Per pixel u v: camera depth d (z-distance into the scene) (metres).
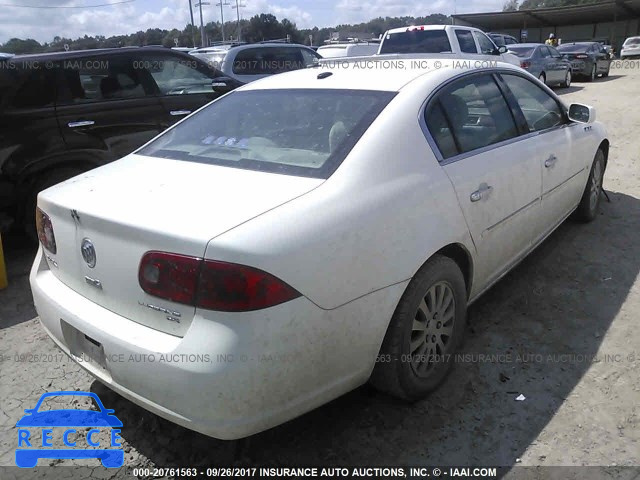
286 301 2.06
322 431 2.71
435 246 2.68
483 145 3.26
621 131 9.10
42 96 5.09
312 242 2.16
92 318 2.36
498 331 3.47
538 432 2.63
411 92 2.94
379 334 2.45
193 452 2.63
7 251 5.38
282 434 2.70
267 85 3.46
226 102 3.45
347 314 2.28
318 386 2.25
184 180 2.59
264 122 3.03
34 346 3.60
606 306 3.71
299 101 3.10
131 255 2.20
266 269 2.02
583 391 2.89
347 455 2.55
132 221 2.19
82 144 5.28
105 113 5.44
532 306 3.75
